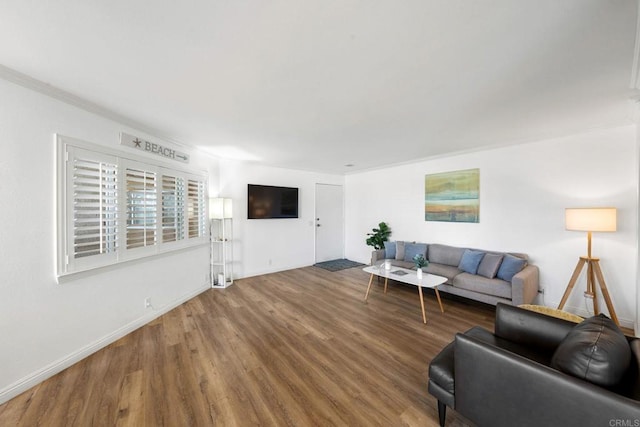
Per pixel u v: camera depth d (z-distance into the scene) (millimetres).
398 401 1672
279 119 2559
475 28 1283
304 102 2168
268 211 4977
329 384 1833
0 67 1650
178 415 1558
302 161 4668
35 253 1897
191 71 1696
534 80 1799
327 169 5547
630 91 1944
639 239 2428
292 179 5418
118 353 2250
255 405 1636
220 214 4078
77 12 1166
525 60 1563
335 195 6195
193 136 3117
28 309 1855
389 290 4004
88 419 1532
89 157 2246
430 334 2572
